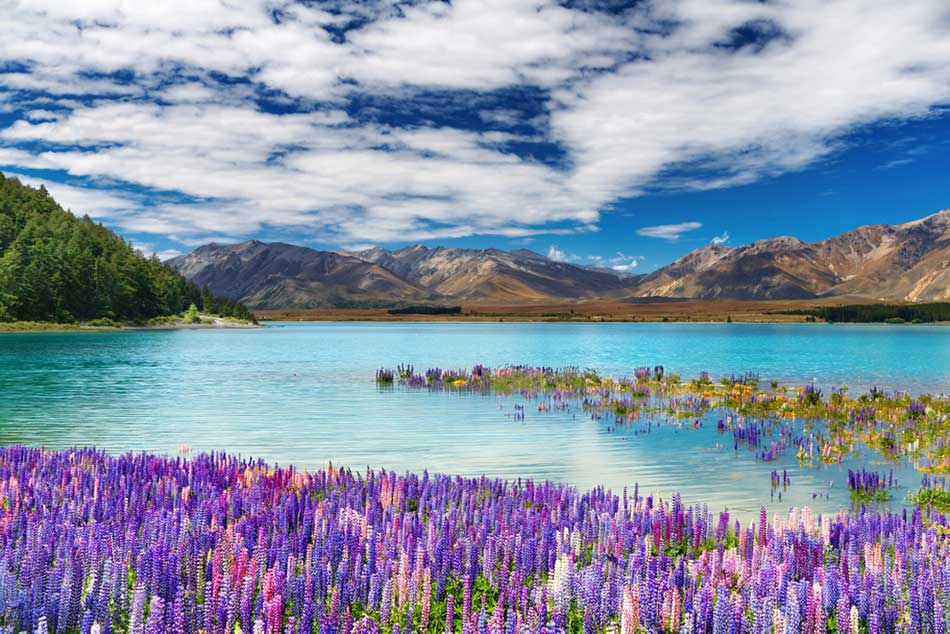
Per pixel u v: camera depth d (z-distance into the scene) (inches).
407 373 2082.9
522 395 1654.8
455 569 423.8
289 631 328.8
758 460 908.0
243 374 2235.5
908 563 435.8
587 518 534.3
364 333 7554.1
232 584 372.5
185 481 618.5
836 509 668.7
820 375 2277.3
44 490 552.7
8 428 1127.6
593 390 1748.3
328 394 1669.5
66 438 1035.3
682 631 342.3
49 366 2443.4
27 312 6333.7
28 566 381.7
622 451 963.3
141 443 999.0
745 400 1541.6
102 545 410.6
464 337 6284.5
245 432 1105.4
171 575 372.8
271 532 470.6
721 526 527.8
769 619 352.5
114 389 1739.7
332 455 918.4
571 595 380.5
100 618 338.0
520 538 450.6
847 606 369.4
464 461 885.8
